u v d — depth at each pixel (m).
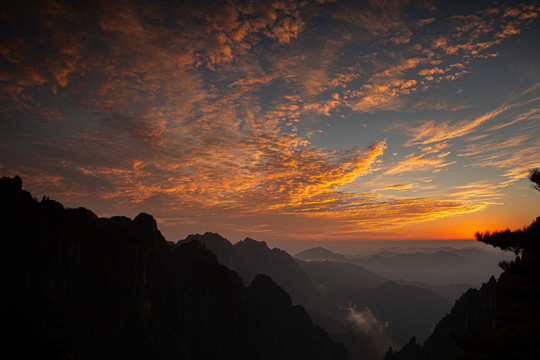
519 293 19.95
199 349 101.00
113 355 69.06
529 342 15.30
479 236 22.12
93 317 72.56
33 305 54.56
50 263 70.69
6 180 76.06
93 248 85.75
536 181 19.02
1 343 41.28
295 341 153.75
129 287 84.56
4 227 70.75
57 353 45.16
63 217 78.75
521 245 19.30
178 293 111.69
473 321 103.44
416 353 124.38
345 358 164.38
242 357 107.62
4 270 65.25
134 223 115.00
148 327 80.12
